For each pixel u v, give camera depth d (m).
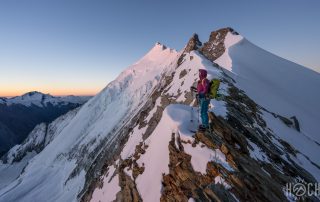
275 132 25.41
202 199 13.30
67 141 156.62
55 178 110.12
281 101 43.62
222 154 14.57
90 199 34.94
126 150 34.59
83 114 186.00
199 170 14.45
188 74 36.06
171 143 17.12
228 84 28.64
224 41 66.94
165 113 19.31
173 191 15.10
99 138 119.75
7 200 95.75
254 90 40.88
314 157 26.45
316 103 51.41
